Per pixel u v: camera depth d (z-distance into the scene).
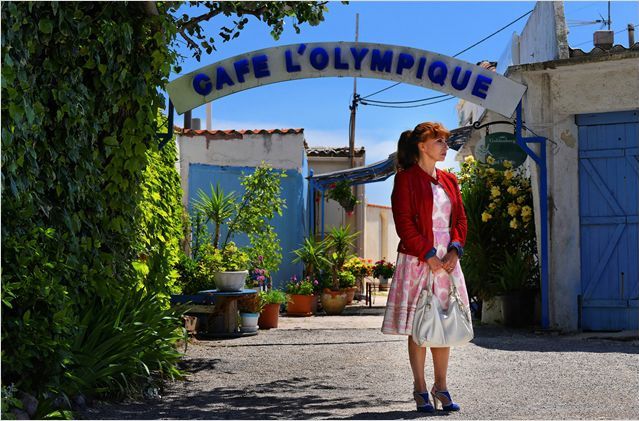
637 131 10.63
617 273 10.68
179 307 7.22
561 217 10.80
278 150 18.53
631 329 10.55
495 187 11.72
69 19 5.55
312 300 15.62
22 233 5.11
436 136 5.58
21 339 4.98
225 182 16.42
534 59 12.62
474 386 6.60
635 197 10.64
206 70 9.32
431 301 5.43
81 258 6.00
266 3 8.99
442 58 9.55
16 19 4.84
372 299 19.72
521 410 5.58
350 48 9.43
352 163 23.25
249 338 10.76
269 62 9.40
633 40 15.65
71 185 5.73
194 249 13.02
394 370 7.79
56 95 5.46
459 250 5.52
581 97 10.70
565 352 8.49
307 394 6.52
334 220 23.47
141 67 6.64
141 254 7.64
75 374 5.59
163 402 6.08
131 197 6.76
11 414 4.59
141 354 6.45
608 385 6.55
